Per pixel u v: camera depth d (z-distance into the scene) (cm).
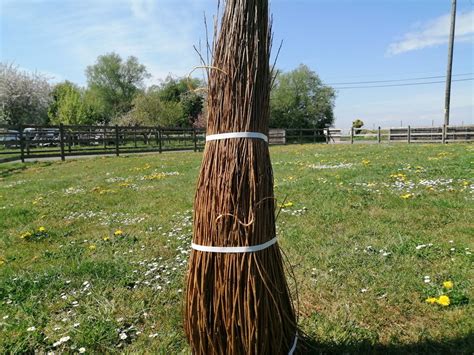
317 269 373
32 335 279
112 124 4503
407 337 264
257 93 206
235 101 202
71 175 1241
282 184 806
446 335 261
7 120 3803
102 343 273
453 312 287
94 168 1410
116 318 304
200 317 206
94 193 856
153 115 4088
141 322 301
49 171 1389
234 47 203
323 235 475
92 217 646
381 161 1144
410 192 668
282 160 1396
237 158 200
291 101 4494
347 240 453
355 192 681
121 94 5791
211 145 207
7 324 295
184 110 4456
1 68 3981
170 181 980
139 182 1005
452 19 2438
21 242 518
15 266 427
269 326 207
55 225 602
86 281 370
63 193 876
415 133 2483
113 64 5669
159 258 431
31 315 310
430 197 625
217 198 201
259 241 203
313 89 4653
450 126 2345
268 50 217
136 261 424
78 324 290
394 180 780
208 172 205
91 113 4369
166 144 2634
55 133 2052
